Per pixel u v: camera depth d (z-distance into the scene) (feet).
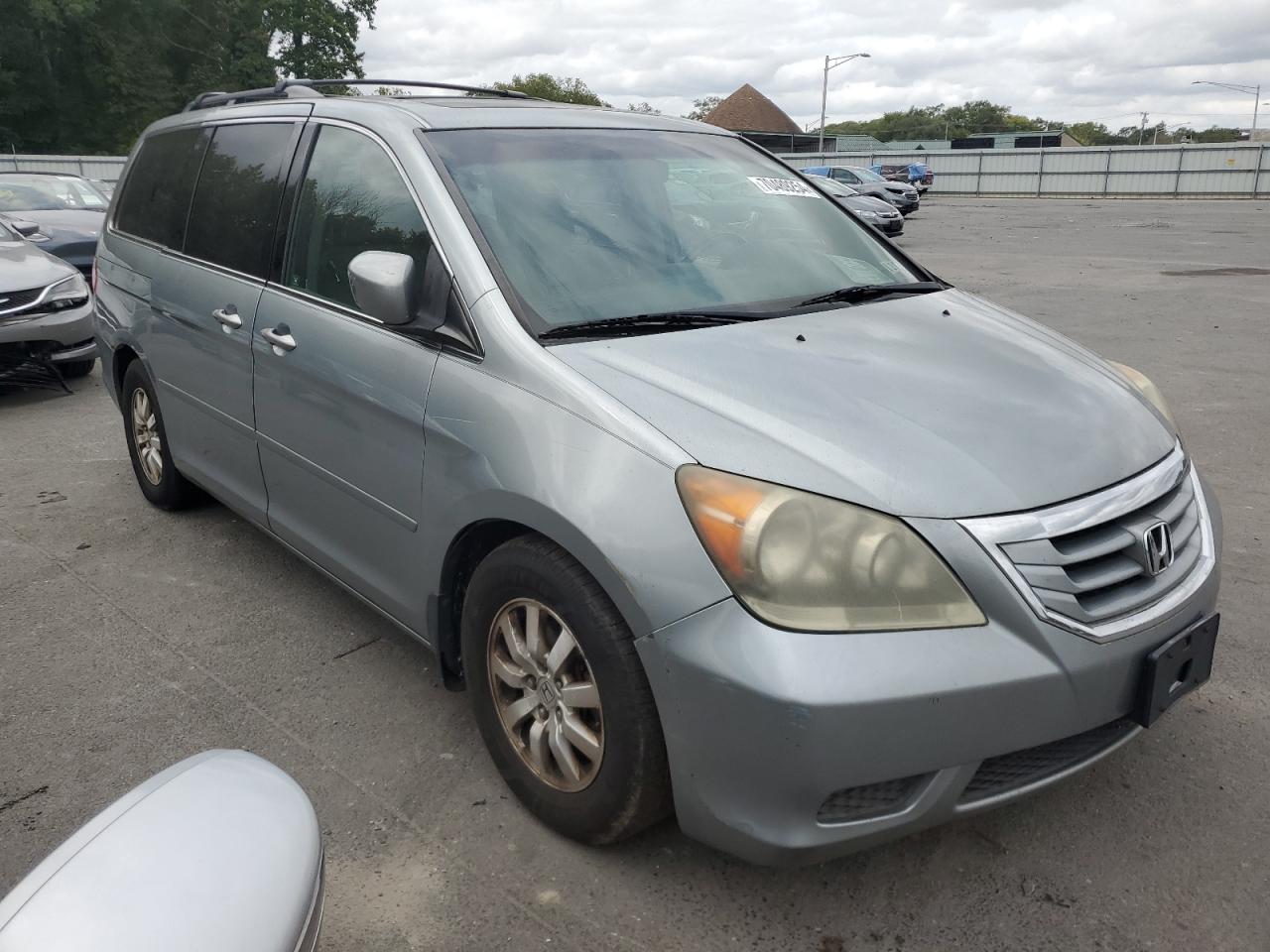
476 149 10.12
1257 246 57.98
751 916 7.59
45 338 22.99
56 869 4.50
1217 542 8.48
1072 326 31.30
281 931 4.44
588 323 8.64
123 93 155.53
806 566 6.58
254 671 11.20
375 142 10.43
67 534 15.16
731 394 7.61
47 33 148.36
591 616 7.32
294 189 11.41
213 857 4.64
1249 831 8.43
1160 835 8.39
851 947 7.31
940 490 6.92
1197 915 7.55
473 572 8.86
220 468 13.07
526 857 8.22
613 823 7.73
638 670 7.18
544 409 7.82
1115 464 7.68
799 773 6.46
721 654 6.57
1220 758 9.39
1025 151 142.92
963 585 6.75
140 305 14.46
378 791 9.10
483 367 8.43
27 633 12.10
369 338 9.62
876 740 6.43
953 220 86.99
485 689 8.68
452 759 9.57
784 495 6.73
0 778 9.28
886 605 6.62
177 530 15.26
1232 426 20.10
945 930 7.45
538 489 7.55
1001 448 7.41
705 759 6.82
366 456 9.68
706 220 10.69
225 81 165.89
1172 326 31.14
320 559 11.05
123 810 4.89
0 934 4.17
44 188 44.19
